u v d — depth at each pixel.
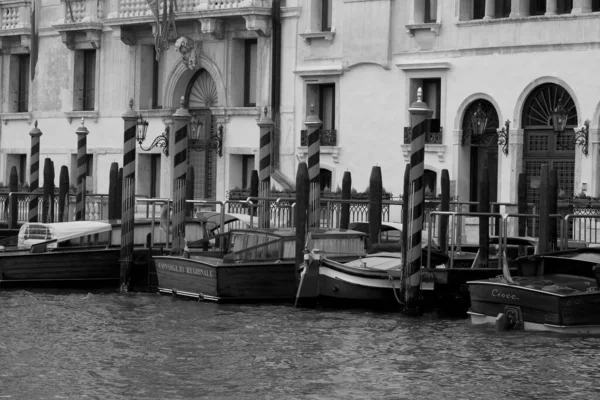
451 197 37.66
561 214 30.80
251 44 44.06
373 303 29.89
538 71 37.09
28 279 34.09
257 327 27.91
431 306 28.88
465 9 38.72
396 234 33.88
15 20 49.97
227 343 26.17
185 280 32.06
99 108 47.75
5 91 50.88
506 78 37.72
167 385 22.67
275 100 42.72
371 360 24.47
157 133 45.88
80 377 23.27
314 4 41.94
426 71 39.31
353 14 40.84
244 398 21.81
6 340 26.56
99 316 29.50
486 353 24.83
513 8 37.53
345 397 21.84
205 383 22.81
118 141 47.28
